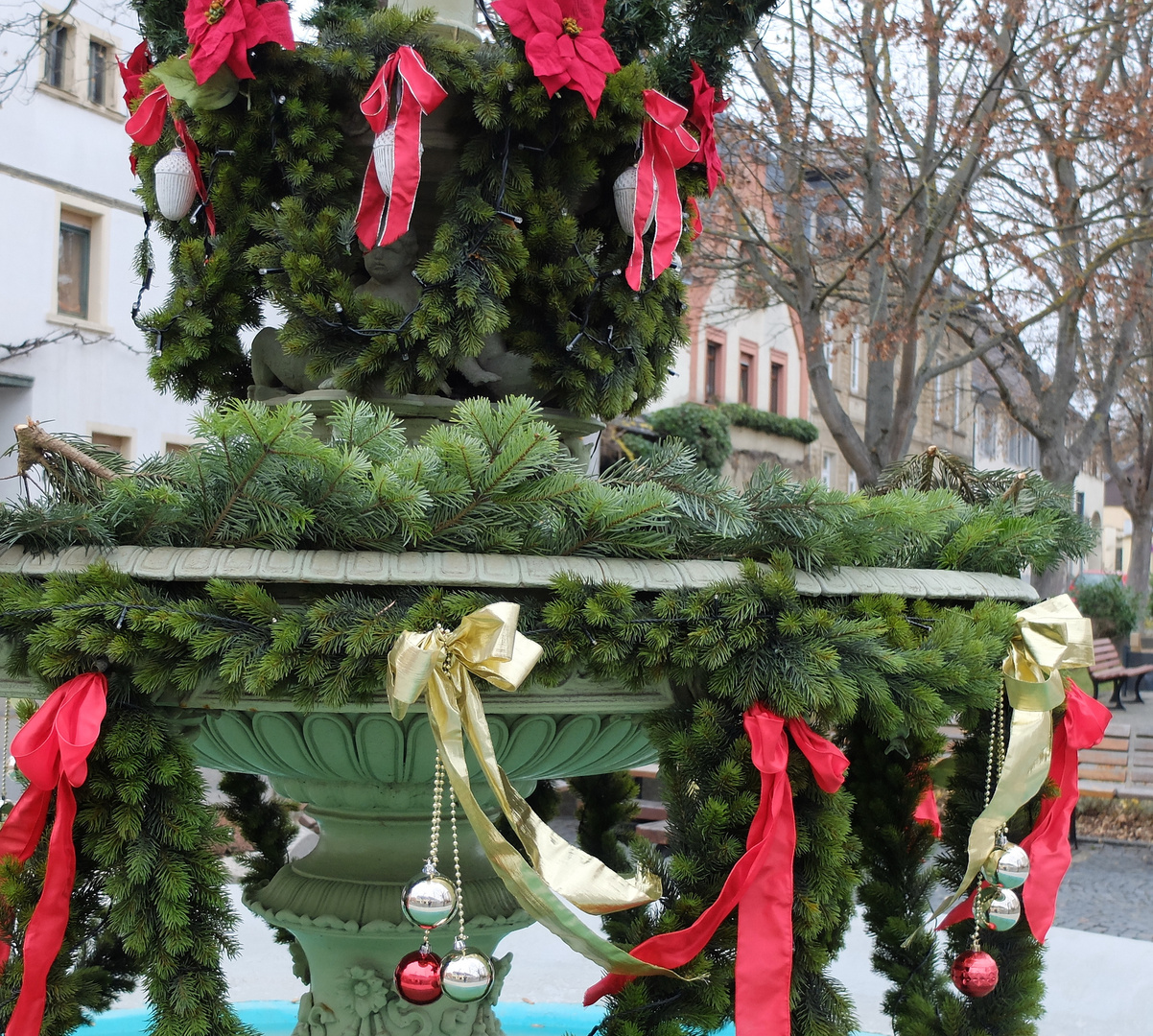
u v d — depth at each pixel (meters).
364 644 1.32
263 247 1.77
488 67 1.74
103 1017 3.04
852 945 3.88
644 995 1.50
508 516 1.45
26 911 1.41
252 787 2.56
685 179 2.01
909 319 7.71
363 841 2.04
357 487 1.38
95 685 1.36
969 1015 2.06
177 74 1.76
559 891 1.35
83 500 1.52
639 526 1.51
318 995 2.08
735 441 17.14
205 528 1.44
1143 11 7.60
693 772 1.51
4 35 10.38
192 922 1.40
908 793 2.25
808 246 9.01
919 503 1.84
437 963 1.43
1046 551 2.06
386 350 1.67
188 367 2.00
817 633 1.48
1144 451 16.00
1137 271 9.89
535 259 1.78
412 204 1.62
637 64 1.77
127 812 1.37
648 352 2.06
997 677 1.60
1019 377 16.23
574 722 1.67
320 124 1.77
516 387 1.88
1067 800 1.91
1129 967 3.65
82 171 11.74
